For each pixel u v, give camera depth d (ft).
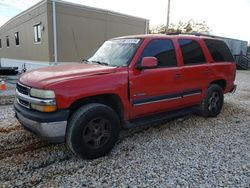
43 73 11.05
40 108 9.60
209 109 17.17
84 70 11.06
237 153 11.66
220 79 17.62
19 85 11.12
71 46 44.75
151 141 12.98
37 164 10.23
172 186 8.79
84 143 10.27
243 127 15.72
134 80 11.72
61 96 9.50
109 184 8.87
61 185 8.75
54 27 41.39
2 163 10.23
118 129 11.45
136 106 12.07
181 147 12.25
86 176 9.39
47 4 40.16
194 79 15.17
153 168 10.07
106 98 11.37
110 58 13.06
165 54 13.56
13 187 8.56
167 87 13.42
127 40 13.74
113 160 10.73
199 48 15.96
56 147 11.93
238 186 8.86
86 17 46.06
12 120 16.07
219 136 13.96
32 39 49.03
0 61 80.38
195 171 9.87
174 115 14.53
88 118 10.18
